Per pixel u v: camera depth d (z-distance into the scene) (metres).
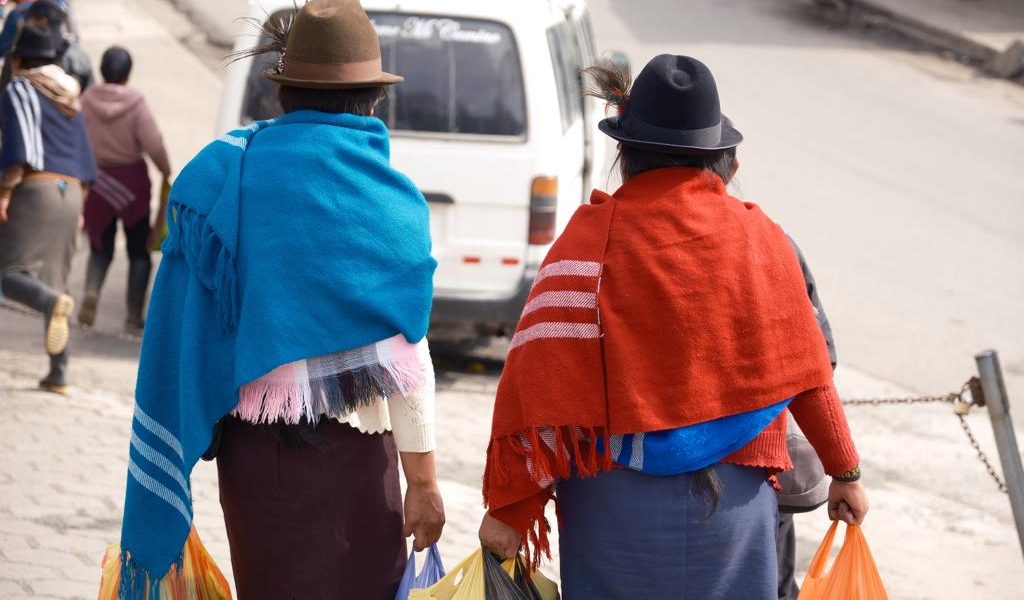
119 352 11.98
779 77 26.91
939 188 19.61
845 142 22.16
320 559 4.44
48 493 7.80
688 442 4.22
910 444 10.38
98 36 27.14
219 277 4.26
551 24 11.59
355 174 4.28
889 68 28.42
